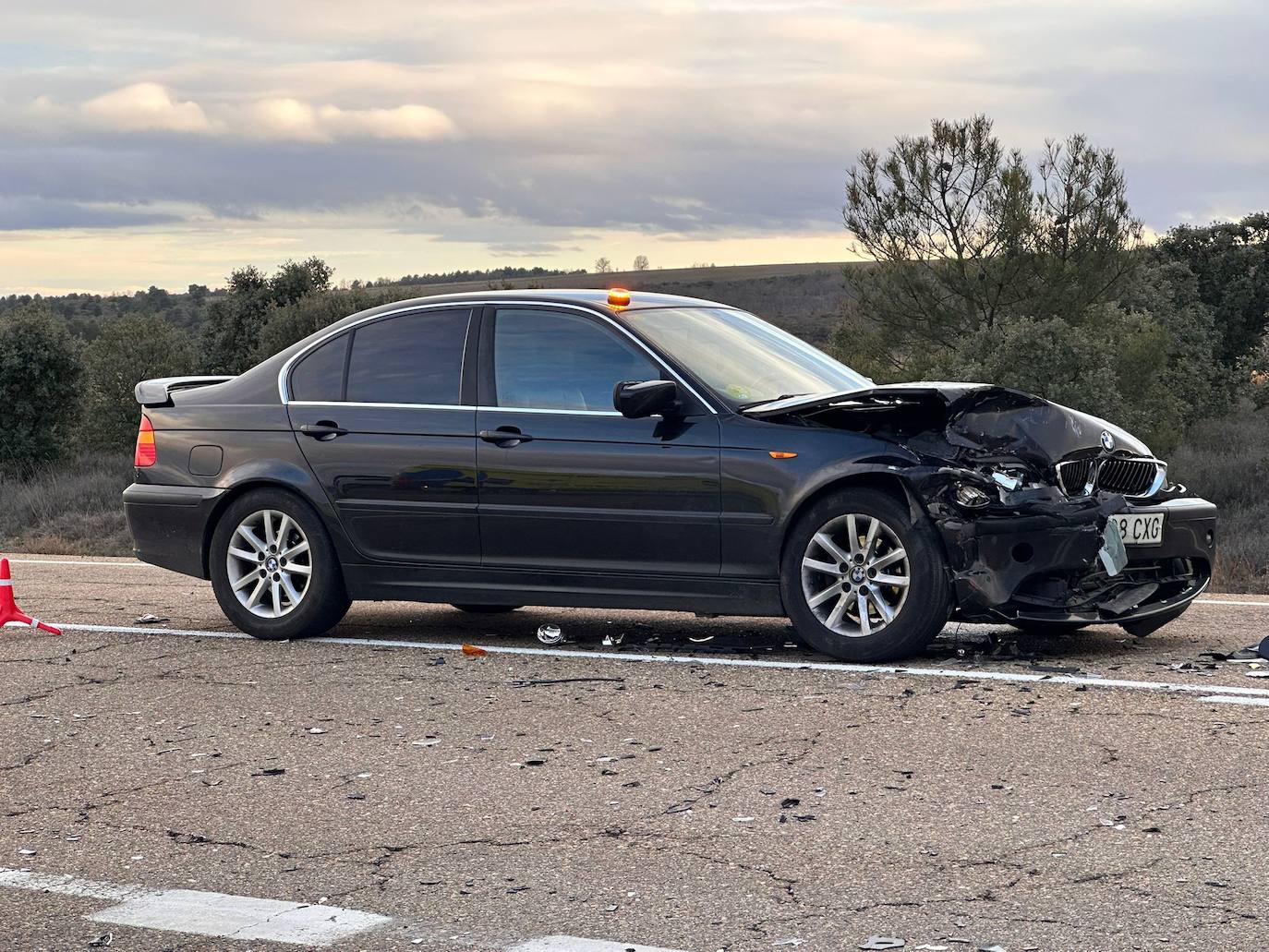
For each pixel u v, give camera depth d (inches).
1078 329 892.0
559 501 281.9
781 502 263.4
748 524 266.7
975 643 284.8
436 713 238.1
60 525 723.4
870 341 1004.6
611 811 181.3
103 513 753.0
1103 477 268.2
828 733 215.0
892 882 152.3
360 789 194.9
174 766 209.9
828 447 261.9
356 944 139.6
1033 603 253.0
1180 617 324.2
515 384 291.3
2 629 337.7
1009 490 251.9
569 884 155.3
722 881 154.4
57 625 342.6
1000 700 232.2
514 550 288.0
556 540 283.6
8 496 846.5
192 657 295.1
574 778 196.7
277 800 191.5
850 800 182.2
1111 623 270.5
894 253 970.1
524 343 293.6
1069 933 136.4
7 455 1119.6
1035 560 251.6
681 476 271.3
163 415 328.2
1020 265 943.0
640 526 275.4
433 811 184.2
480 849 168.4
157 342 1526.8
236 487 314.5
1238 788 181.8
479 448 289.3
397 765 206.4
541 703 242.7
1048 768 193.0
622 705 238.1
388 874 160.6
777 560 266.4
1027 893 147.6
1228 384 1482.5
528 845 169.0
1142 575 273.1
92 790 198.7
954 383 265.4
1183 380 1267.2
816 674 255.9
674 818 177.5
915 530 255.3
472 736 221.9
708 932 139.8
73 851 172.1
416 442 296.2
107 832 179.5
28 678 278.4
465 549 292.8
